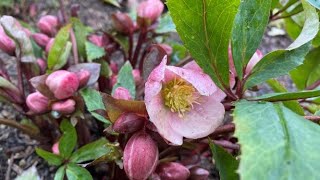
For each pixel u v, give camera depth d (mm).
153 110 156
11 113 271
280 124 138
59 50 221
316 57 232
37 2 372
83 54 250
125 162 163
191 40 165
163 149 198
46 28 266
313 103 210
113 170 208
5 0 353
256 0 170
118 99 161
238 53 172
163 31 252
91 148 200
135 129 165
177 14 161
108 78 246
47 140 243
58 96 200
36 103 208
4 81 218
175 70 155
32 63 234
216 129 178
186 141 187
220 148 171
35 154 248
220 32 162
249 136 134
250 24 172
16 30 222
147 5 250
